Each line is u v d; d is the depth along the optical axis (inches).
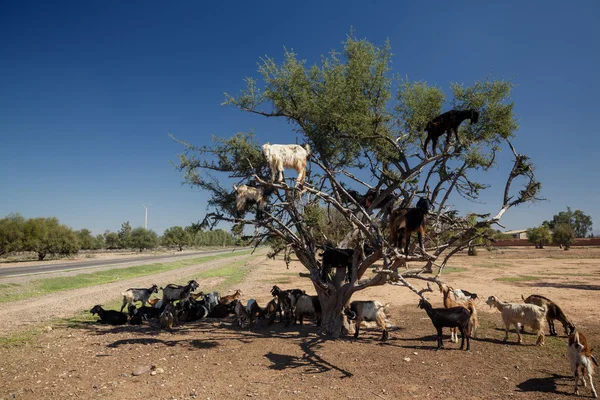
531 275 1290.6
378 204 510.6
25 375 346.0
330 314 503.8
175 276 1428.4
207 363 374.9
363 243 484.1
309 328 537.0
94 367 366.6
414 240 438.6
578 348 287.0
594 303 708.7
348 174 505.7
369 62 436.1
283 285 1106.1
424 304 419.8
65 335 505.4
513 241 3818.9
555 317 474.6
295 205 458.9
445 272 1406.3
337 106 423.2
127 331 529.7
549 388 299.4
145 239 3641.7
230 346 438.9
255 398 284.4
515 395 285.1
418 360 376.2
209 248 4977.9
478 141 444.1
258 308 547.8
